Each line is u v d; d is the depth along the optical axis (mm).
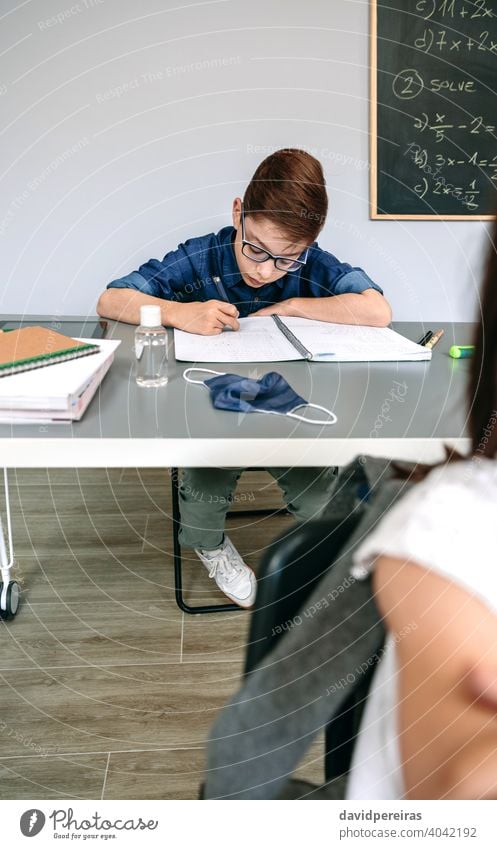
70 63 2359
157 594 1703
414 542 344
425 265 2609
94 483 2301
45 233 2512
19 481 2305
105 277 2572
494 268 370
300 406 1031
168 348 1341
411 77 2414
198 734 1270
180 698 1361
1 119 2389
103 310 1577
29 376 982
